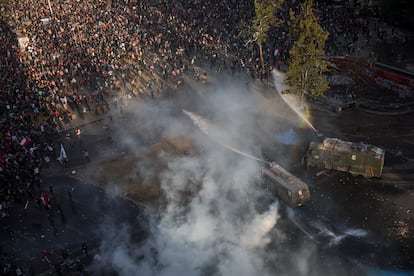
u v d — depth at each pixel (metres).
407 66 57.78
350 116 49.19
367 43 66.81
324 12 76.88
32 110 52.75
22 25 78.06
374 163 37.56
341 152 38.53
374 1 78.50
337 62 59.50
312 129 47.31
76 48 68.00
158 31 76.19
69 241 34.50
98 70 61.72
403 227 33.12
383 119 47.78
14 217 37.34
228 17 78.44
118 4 89.56
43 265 32.19
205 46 68.88
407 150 41.81
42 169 43.91
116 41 70.50
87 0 92.44
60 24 77.56
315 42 46.88
